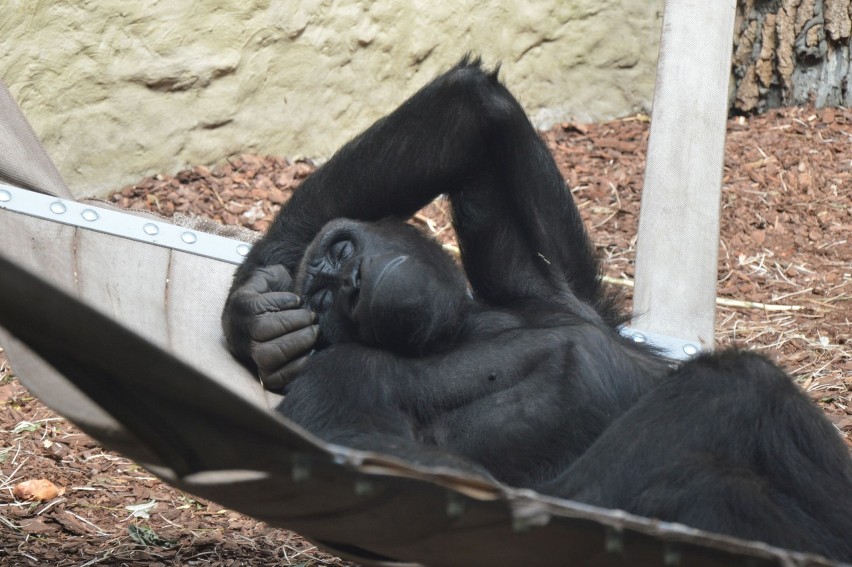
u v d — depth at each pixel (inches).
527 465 472.1
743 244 995.9
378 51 1098.1
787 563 300.8
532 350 490.3
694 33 676.7
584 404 478.9
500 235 561.9
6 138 596.1
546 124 1238.3
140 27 968.9
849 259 969.5
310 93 1075.3
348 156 557.3
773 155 1128.2
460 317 506.6
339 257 516.4
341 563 584.1
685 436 408.2
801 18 1208.8
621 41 1250.6
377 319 482.9
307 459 301.7
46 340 299.9
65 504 628.4
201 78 1008.9
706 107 653.3
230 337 531.2
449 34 1139.3
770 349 820.0
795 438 415.2
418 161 546.3
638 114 1275.8
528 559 350.3
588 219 1044.5
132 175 1004.6
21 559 554.6
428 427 482.9
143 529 600.7
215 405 294.2
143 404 307.6
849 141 1147.3
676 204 621.9
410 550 359.3
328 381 474.0
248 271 558.3
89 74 956.0
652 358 546.3
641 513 389.1
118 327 277.4
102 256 573.6
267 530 621.0
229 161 1055.6
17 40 910.4
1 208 568.7
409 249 507.5
